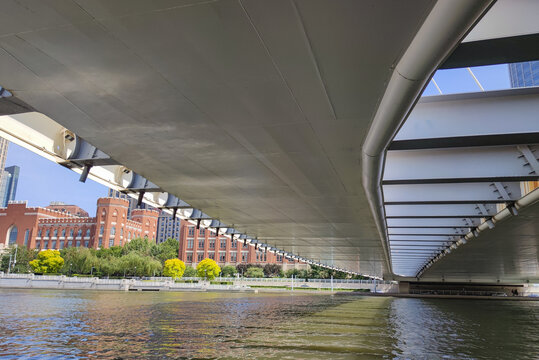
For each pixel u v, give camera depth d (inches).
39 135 511.8
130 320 860.6
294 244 1432.1
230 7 223.0
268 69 287.1
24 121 490.0
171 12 229.9
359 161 480.4
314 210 813.9
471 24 198.7
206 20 236.1
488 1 177.0
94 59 285.6
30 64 296.0
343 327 780.6
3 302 1334.9
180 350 499.5
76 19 240.8
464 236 1005.8
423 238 1128.8
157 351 492.7
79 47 271.4
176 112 369.7
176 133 422.0
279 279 3873.0
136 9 228.4
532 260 1488.7
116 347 520.4
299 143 435.2
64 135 552.4
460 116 461.7
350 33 240.1
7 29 254.1
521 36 271.6
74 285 2731.3
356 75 286.7
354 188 614.5
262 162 512.4
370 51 256.5
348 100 325.7
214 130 409.7
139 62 287.1
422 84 269.1
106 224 5364.2
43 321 822.5
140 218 6181.1
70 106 366.9
